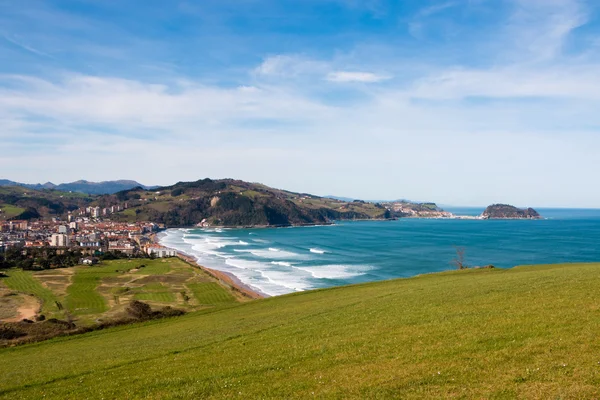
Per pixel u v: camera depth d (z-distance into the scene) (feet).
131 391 67.10
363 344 77.20
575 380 49.73
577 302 88.22
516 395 48.19
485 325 77.97
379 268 472.03
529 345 63.05
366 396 52.90
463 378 54.44
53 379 83.30
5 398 74.90
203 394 61.05
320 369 66.18
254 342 93.76
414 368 60.13
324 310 130.93
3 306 293.64
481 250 620.49
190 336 118.93
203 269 465.47
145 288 359.25
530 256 546.26
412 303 117.29
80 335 158.61
